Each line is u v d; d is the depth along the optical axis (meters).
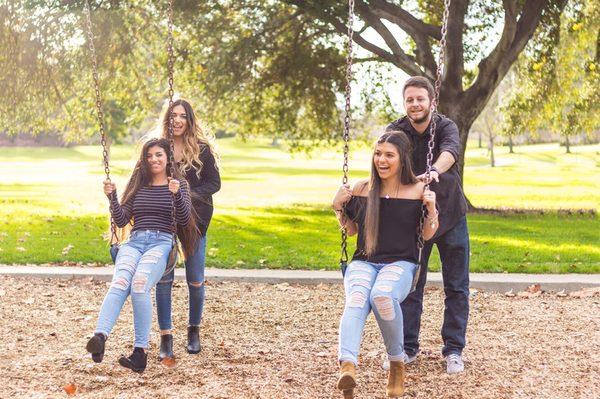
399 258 4.56
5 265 9.41
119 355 5.59
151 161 5.15
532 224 15.36
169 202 5.14
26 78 17.77
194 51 19.77
